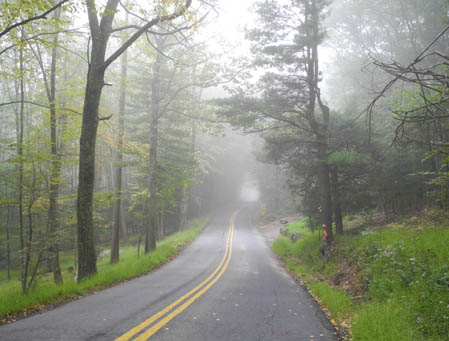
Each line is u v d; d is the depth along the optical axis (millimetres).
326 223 14789
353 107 16219
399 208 17000
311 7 14305
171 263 15797
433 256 7938
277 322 6242
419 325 5309
